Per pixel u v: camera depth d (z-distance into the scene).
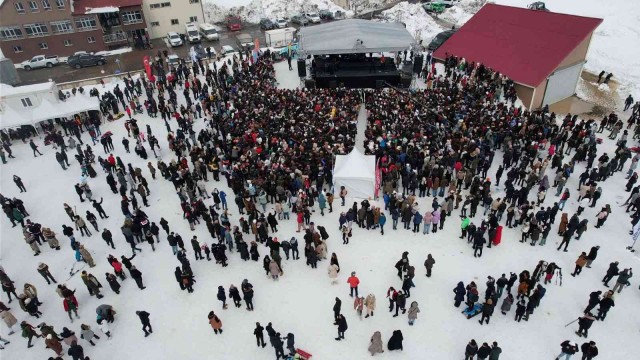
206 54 50.28
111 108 36.12
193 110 33.34
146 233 21.28
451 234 21.64
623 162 25.28
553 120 28.83
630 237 20.94
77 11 51.59
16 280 20.38
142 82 40.12
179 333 17.48
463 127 26.83
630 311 17.39
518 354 15.91
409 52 46.12
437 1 63.88
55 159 29.98
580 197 23.11
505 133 26.38
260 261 20.78
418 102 31.00
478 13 42.44
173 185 26.62
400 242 21.23
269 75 39.28
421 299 18.22
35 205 25.39
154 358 16.53
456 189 24.00
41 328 16.12
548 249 20.45
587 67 44.38
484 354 14.73
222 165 26.05
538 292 16.45
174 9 58.03
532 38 36.72
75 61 48.56
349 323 17.36
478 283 18.83
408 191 24.66
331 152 25.16
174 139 28.80
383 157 24.27
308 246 19.62
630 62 43.34
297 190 23.08
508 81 34.25
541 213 20.08
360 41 36.75
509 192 22.28
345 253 20.69
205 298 18.98
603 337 16.41
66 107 32.22
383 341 16.55
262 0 67.00
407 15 59.84
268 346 16.78
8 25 48.75
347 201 23.97
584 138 26.59
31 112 31.77
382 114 29.36
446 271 19.47
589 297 17.53
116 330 17.67
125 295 19.31
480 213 22.84
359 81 38.34
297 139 26.34
